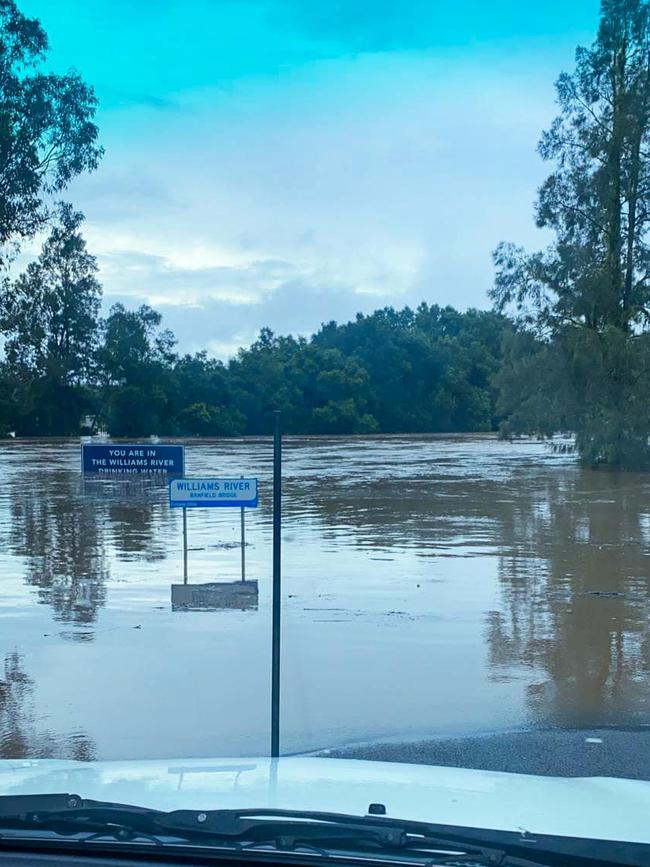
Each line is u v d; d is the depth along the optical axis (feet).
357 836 7.63
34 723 22.21
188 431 306.14
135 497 91.40
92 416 297.33
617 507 81.41
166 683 25.80
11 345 269.64
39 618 34.91
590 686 25.66
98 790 8.82
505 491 98.22
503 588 41.34
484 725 22.12
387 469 138.31
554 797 9.04
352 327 379.35
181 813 7.88
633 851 7.48
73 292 271.08
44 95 67.21
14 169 66.64
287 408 324.60
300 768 9.90
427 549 54.49
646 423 134.82
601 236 144.97
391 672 27.02
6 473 132.46
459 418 377.50
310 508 80.23
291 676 26.55
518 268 143.02
